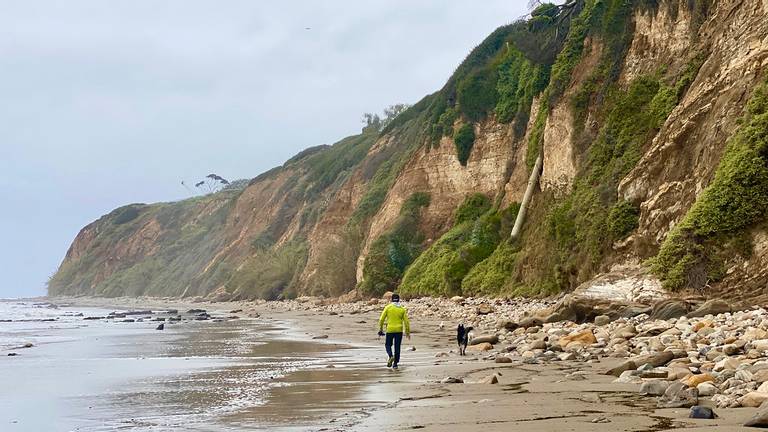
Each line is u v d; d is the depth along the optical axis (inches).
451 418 339.3
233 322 1710.1
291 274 3444.9
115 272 6525.6
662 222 1033.5
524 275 1493.6
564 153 1536.7
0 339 1186.6
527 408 355.6
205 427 352.2
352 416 364.2
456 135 2354.8
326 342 954.7
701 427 284.5
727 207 852.0
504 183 2053.4
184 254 5718.5
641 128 1302.9
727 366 408.2
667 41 1363.2
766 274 788.6
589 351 607.5
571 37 1659.7
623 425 298.4
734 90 986.1
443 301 1651.1
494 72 2383.1
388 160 3117.6
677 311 751.1
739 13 1088.8
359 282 2486.5
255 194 5078.7
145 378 600.7
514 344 737.6
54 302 5526.6
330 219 3250.5
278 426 345.4
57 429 367.2
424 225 2374.5
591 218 1259.2
